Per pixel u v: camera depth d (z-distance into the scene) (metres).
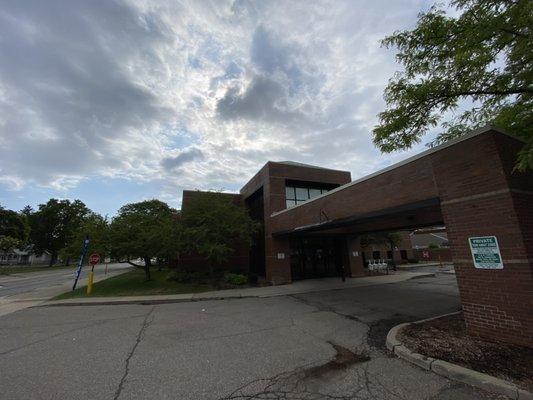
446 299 11.42
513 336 5.49
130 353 6.12
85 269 46.72
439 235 44.91
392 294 13.16
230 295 14.12
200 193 19.67
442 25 6.35
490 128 6.10
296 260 20.33
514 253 5.59
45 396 4.30
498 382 4.07
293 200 20.78
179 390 4.42
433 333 6.45
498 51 6.09
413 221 13.30
